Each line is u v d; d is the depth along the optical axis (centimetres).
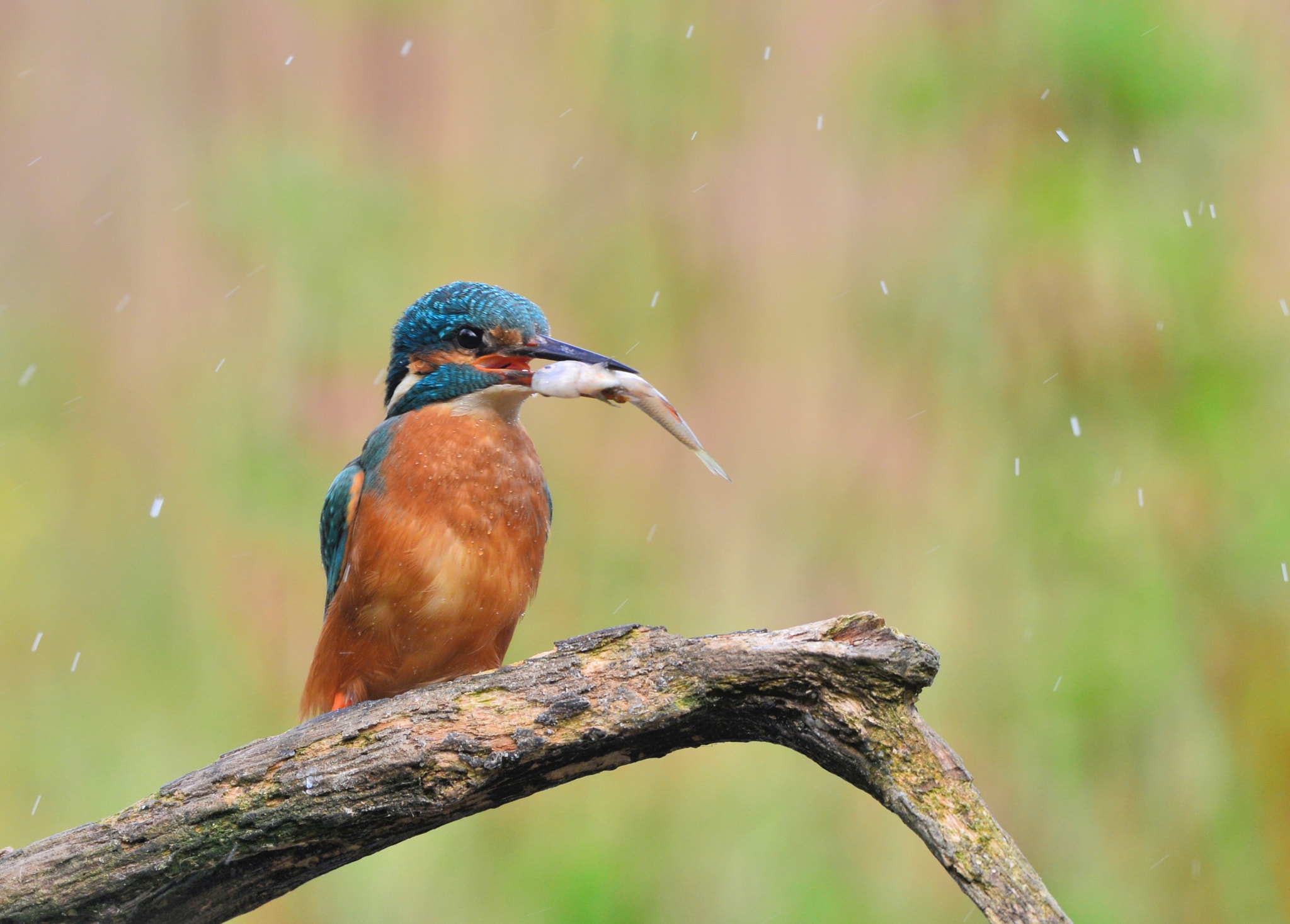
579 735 638
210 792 638
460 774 638
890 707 636
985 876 635
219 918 639
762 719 638
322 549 652
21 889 638
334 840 638
